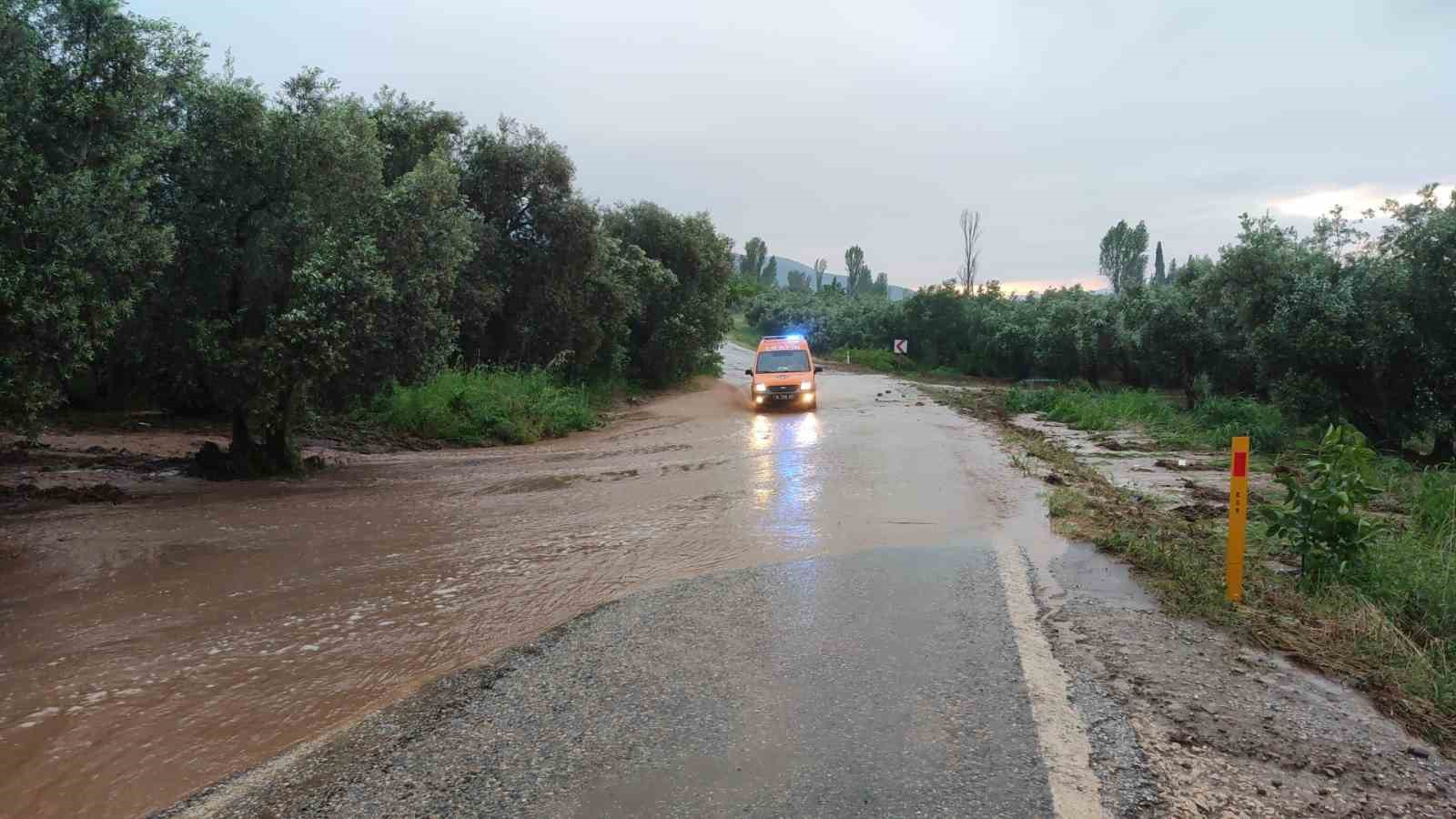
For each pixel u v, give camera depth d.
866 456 13.04
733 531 7.82
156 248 8.84
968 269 70.31
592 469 12.01
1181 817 3.02
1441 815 3.08
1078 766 3.37
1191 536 7.79
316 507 9.08
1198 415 19.64
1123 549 6.88
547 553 6.99
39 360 7.81
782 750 3.54
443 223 12.46
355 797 3.21
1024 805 3.09
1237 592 5.69
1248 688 4.19
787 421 19.36
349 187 11.48
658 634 4.99
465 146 22.78
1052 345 38.81
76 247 7.80
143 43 8.97
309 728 3.83
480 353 23.31
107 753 3.61
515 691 4.20
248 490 10.21
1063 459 13.30
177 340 10.48
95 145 8.62
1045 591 5.83
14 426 8.20
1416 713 3.96
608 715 3.89
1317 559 6.20
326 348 10.29
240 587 6.03
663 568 6.50
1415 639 5.30
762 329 75.06
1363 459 6.30
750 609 5.46
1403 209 14.41
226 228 10.63
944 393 30.52
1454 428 14.30
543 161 23.00
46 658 4.68
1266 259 17.09
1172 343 25.20
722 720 3.83
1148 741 3.60
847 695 4.09
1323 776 3.34
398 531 7.83
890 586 5.95
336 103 11.80
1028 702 3.99
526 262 23.22
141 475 11.05
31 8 8.10
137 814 3.13
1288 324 16.09
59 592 5.91
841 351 58.78
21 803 3.22
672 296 31.22
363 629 5.15
